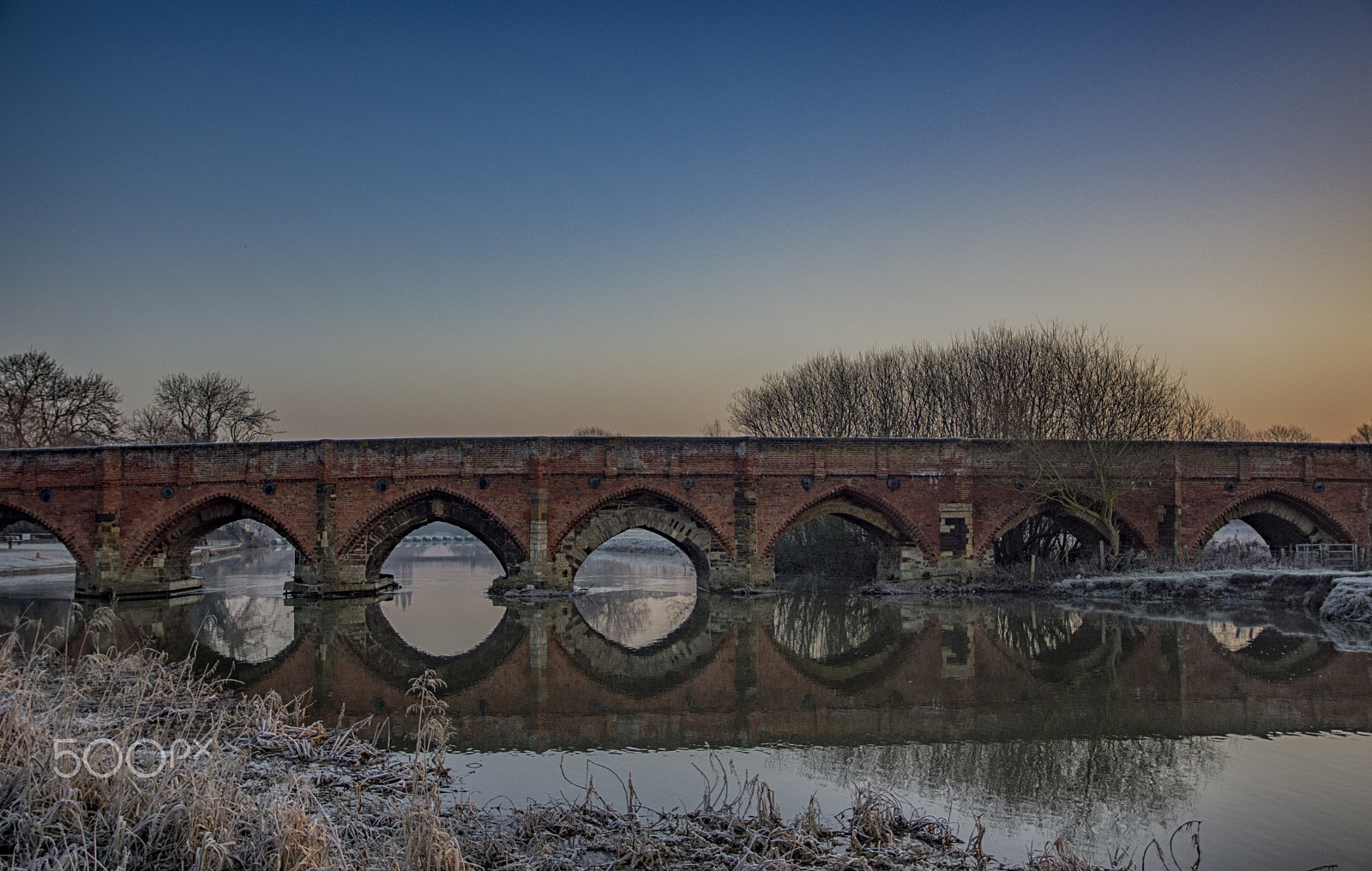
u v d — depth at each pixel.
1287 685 18.50
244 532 90.94
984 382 47.09
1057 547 41.03
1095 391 40.03
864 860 9.38
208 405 66.88
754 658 22.44
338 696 17.92
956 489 36.28
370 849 9.05
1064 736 14.92
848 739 14.90
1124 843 10.39
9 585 41.34
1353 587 27.09
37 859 7.76
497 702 17.62
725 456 35.50
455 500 35.03
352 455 34.72
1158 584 31.72
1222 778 12.70
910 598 33.84
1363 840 10.44
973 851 9.97
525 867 8.99
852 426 54.12
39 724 10.23
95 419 61.41
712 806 11.29
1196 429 44.03
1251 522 40.91
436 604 33.16
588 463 35.09
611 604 33.81
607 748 14.33
